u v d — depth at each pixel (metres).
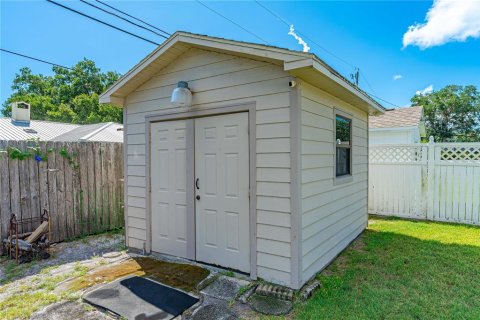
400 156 6.80
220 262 3.59
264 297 2.86
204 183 3.72
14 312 2.63
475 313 2.48
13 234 4.28
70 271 3.65
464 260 3.80
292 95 2.97
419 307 2.60
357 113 5.25
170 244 4.13
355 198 5.07
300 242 3.00
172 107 4.01
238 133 3.40
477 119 24.06
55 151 4.89
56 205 4.89
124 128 4.66
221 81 3.51
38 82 30.17
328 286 3.08
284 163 3.02
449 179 6.23
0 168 4.23
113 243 4.96
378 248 4.42
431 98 25.33
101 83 29.83
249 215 3.30
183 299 2.86
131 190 4.62
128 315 2.57
